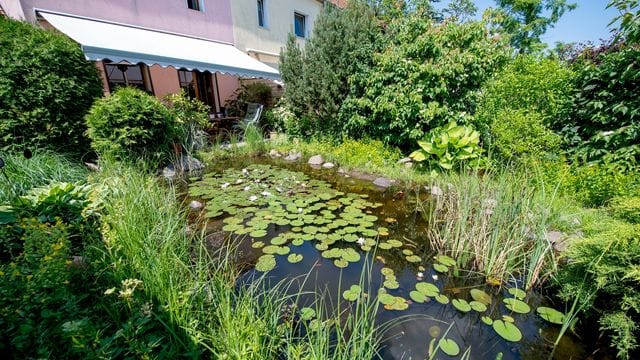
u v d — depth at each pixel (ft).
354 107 20.45
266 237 10.40
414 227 11.34
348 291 7.43
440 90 16.08
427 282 8.02
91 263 6.34
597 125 12.96
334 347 5.71
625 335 5.45
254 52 32.55
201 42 27.20
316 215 12.28
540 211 8.87
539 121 13.87
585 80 13.33
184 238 8.43
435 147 16.34
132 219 7.80
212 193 14.80
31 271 5.21
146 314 5.05
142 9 23.31
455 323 6.56
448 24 16.52
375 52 19.61
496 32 16.67
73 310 5.06
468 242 8.98
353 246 9.95
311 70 22.15
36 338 4.42
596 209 9.80
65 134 15.21
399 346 5.87
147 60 17.90
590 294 6.32
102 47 15.71
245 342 4.96
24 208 8.18
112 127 15.81
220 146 23.30
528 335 6.24
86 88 16.15
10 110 13.35
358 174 18.02
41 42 14.51
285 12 36.65
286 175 17.95
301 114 24.84
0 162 8.63
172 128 18.42
